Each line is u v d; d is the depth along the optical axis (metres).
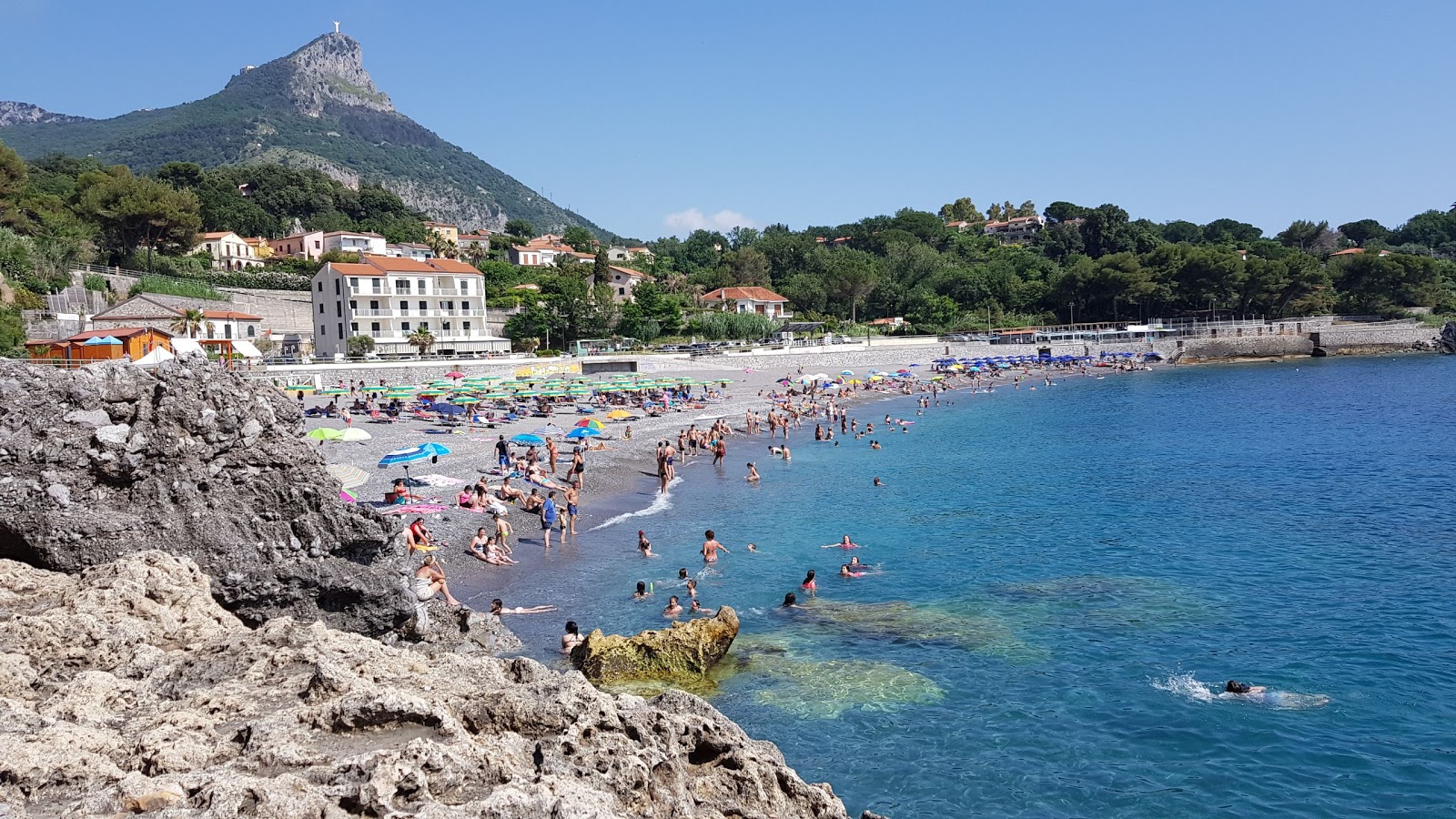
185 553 15.55
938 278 166.50
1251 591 26.84
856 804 15.45
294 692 10.80
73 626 12.50
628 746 10.07
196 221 115.62
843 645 22.52
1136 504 39.34
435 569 22.27
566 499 35.72
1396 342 136.25
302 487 16.75
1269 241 191.00
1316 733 17.92
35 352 54.47
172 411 15.96
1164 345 133.50
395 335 103.00
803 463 51.47
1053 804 15.46
